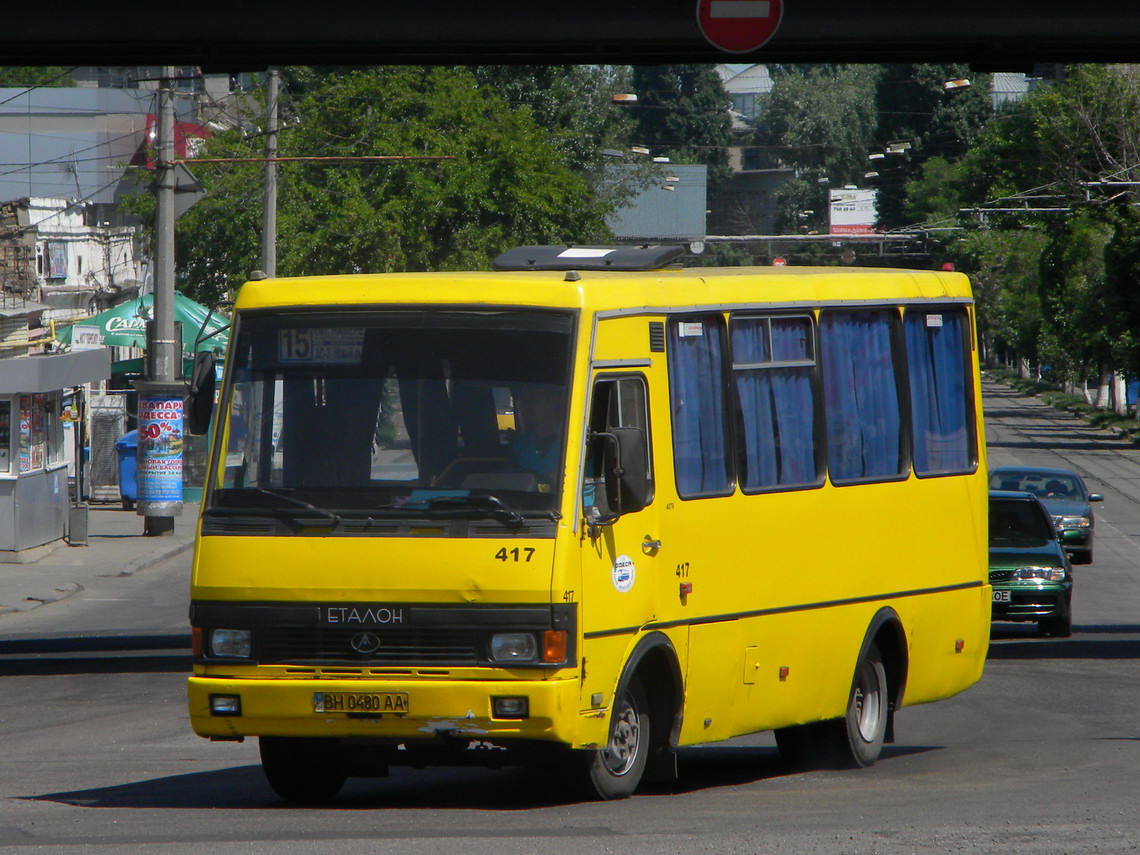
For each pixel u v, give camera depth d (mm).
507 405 23562
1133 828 21781
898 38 43719
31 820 23078
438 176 133750
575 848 20078
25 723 37312
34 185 147000
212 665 23484
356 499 23375
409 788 27672
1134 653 51812
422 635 22859
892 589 31203
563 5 43312
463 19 43438
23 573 69062
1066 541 78688
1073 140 174875
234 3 43188
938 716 39469
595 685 23406
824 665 29312
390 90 133375
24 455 74250
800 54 45469
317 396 24031
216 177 130500
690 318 26562
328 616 23031
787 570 28281
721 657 26641
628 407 24781
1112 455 154000
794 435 28828
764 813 23672
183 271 138000
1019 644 54219
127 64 46406
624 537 24234
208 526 23688
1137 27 43406
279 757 25078
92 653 49562
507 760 24297
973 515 34125
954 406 33812
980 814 23438
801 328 29391
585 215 144250
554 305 23969
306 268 131000
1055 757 31781
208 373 24531
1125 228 157750
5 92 149625
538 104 186250
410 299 24234
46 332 95562
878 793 26562
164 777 28812
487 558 22766
